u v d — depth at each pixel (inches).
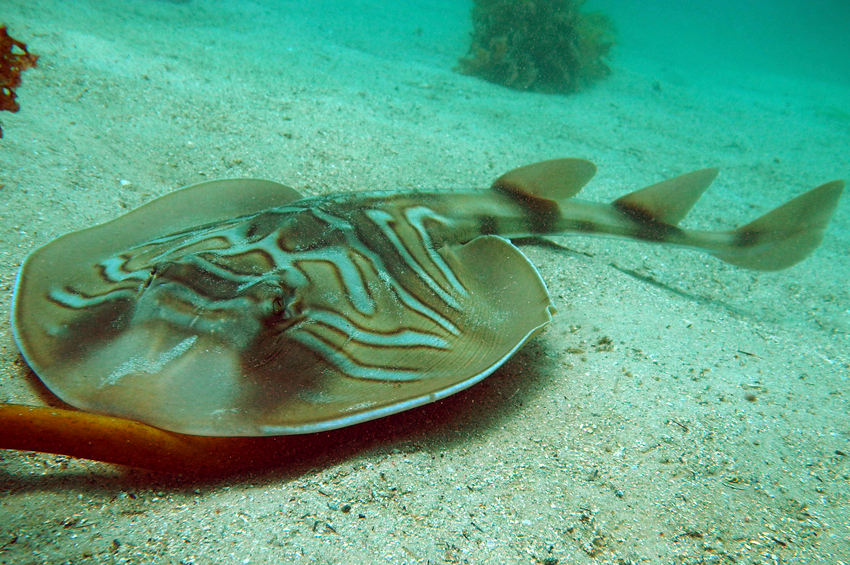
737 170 43.5
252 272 16.8
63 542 11.1
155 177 24.7
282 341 15.4
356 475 14.6
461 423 17.2
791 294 26.9
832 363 20.8
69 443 12.0
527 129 43.6
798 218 26.6
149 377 13.6
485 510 13.6
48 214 20.9
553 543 12.6
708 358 20.3
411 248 20.1
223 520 12.5
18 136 23.5
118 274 17.1
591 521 13.3
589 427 17.1
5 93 21.7
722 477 15.0
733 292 26.5
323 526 12.5
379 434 16.6
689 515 13.6
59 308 15.9
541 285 19.2
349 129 33.4
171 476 13.9
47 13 38.3
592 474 15.1
